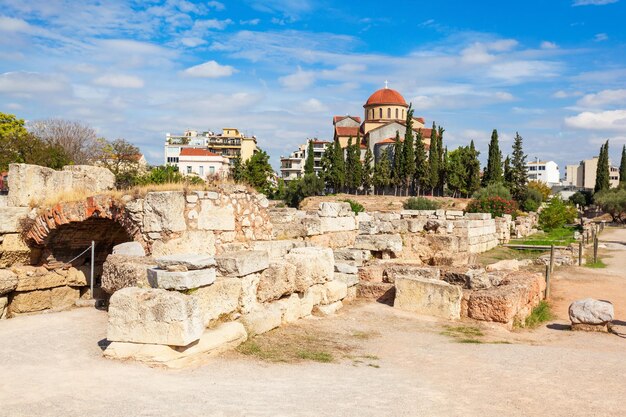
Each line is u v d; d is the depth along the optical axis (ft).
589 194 384.68
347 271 49.67
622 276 82.69
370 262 60.90
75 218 49.90
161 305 25.59
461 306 45.62
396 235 67.36
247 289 33.53
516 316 46.60
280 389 22.56
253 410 19.56
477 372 27.30
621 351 36.86
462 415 20.33
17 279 48.49
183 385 22.29
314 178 316.60
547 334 44.01
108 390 21.15
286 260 39.65
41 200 54.29
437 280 46.19
